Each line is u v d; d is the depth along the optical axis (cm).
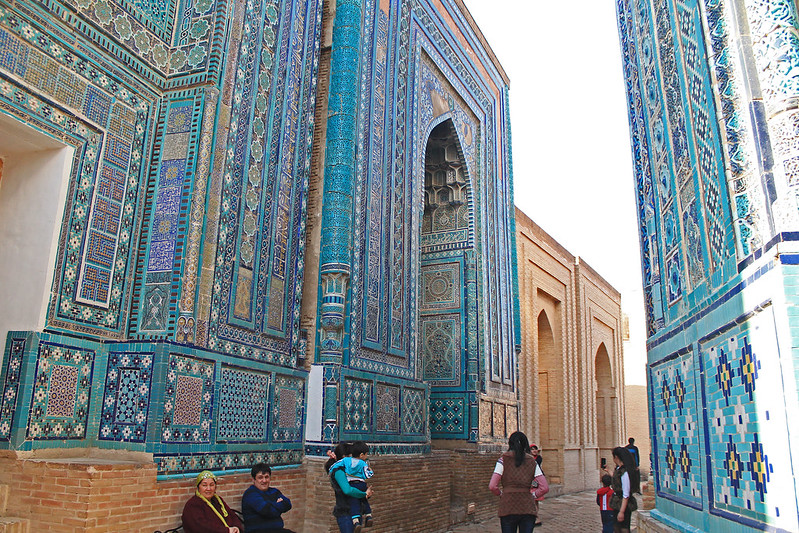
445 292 952
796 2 272
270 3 570
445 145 984
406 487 654
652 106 462
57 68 396
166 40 489
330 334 603
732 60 289
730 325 292
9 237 399
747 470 273
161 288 436
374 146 711
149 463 393
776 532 241
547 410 1396
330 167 643
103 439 409
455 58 977
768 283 248
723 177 294
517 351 1075
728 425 297
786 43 266
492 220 1045
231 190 496
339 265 613
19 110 371
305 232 601
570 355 1502
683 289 381
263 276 533
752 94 272
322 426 575
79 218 407
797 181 251
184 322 434
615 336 1959
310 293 620
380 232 705
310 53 638
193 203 451
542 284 1379
